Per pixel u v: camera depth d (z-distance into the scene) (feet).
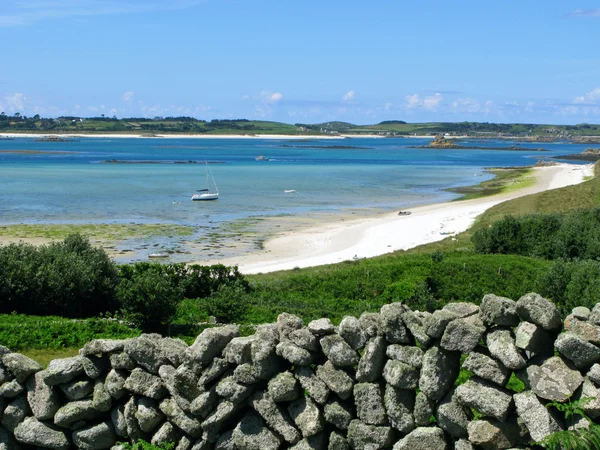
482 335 28.04
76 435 31.45
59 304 87.20
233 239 219.00
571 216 171.12
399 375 27.89
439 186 419.33
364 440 28.22
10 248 93.35
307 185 416.87
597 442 24.27
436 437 27.71
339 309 101.65
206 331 30.50
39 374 32.07
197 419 30.32
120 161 629.10
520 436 26.81
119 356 31.50
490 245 153.79
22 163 577.84
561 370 25.98
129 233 226.79
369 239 218.59
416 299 108.47
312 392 28.81
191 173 497.05
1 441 32.53
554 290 103.24
